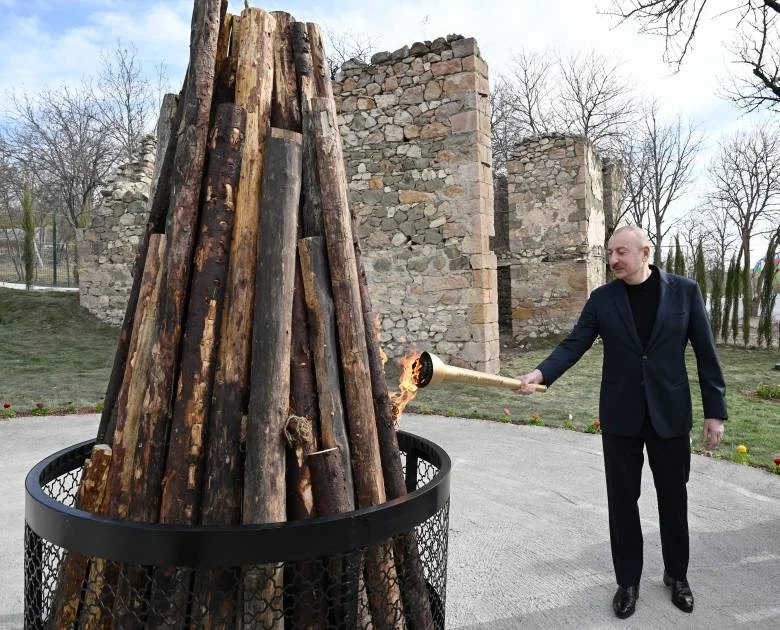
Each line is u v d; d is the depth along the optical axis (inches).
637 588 100.7
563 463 188.1
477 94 350.0
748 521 140.0
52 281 906.7
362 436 61.4
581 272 494.0
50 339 428.5
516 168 513.0
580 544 128.3
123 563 49.4
